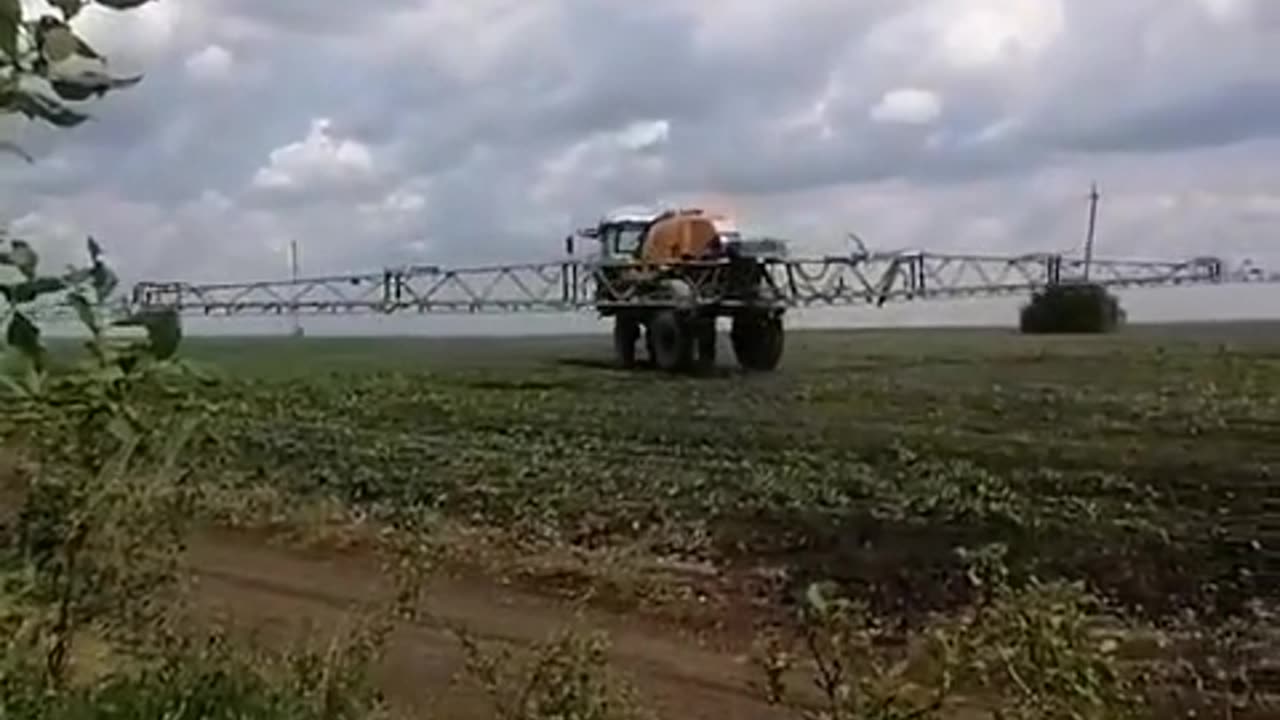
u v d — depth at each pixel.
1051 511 13.59
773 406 23.72
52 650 4.14
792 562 12.35
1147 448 17.50
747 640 10.16
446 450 18.83
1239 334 43.22
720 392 26.58
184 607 5.75
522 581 12.02
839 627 4.57
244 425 15.48
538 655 8.07
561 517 14.50
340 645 7.39
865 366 32.94
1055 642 3.79
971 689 4.03
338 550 12.96
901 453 17.64
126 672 4.56
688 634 10.39
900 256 39.53
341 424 21.58
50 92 1.92
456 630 8.78
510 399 25.83
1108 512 13.50
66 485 3.81
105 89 1.95
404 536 13.31
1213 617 10.09
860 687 4.15
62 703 4.13
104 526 4.02
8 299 2.48
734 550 12.92
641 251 34.44
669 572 12.19
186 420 3.50
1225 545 12.06
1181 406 22.19
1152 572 11.30
